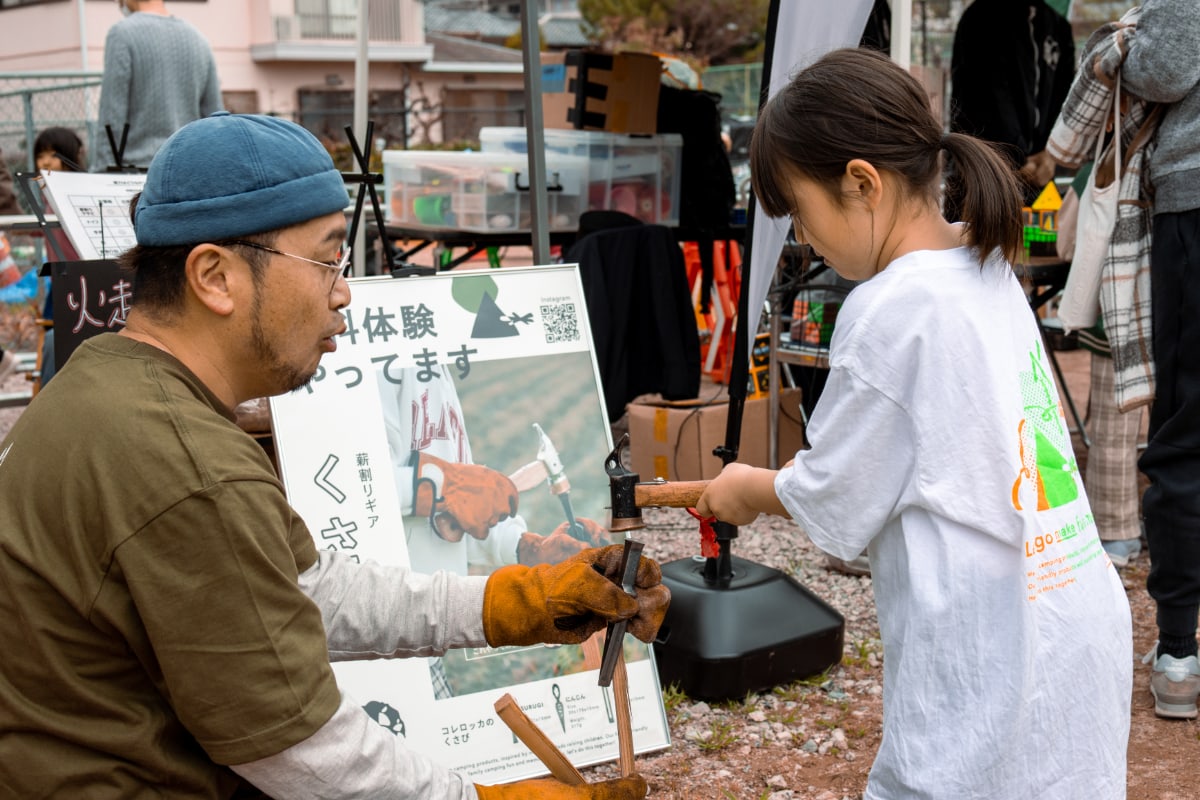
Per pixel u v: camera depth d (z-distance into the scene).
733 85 18.17
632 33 33.12
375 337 2.74
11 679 1.36
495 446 2.79
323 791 1.37
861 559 4.14
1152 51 3.02
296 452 2.60
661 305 4.84
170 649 1.31
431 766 1.51
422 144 20.23
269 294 1.44
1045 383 1.71
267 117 1.49
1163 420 3.07
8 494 1.36
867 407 1.63
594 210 5.24
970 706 1.61
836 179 1.64
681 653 3.14
